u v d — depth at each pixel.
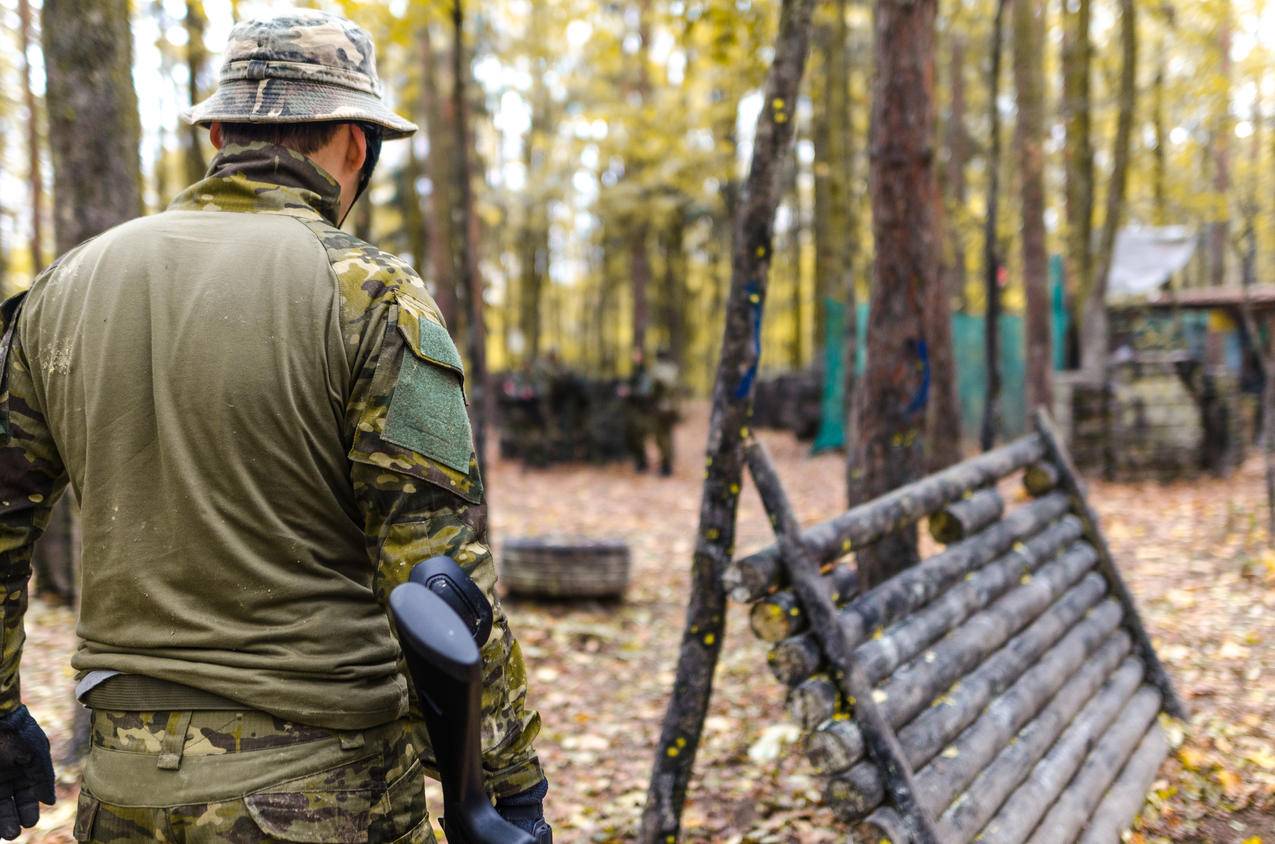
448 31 14.05
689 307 31.36
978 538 3.41
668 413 12.95
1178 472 10.56
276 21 1.36
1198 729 4.00
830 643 2.48
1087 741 3.30
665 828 2.95
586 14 8.49
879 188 3.78
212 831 1.16
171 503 1.21
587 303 33.59
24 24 9.72
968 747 2.72
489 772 1.28
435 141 15.09
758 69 4.54
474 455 1.27
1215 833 3.17
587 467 13.90
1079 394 10.73
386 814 1.28
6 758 1.39
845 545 2.72
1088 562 4.05
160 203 11.65
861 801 2.36
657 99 12.08
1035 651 3.30
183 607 1.21
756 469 2.57
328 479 1.24
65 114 3.81
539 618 6.00
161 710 1.20
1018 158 10.38
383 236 20.53
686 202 20.45
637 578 7.21
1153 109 13.03
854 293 8.30
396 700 1.29
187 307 1.23
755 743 3.98
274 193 1.32
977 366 14.41
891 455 3.79
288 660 1.20
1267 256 17.16
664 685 4.85
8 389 1.31
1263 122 12.50
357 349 1.23
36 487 1.34
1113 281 14.14
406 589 1.11
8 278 13.64
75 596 5.98
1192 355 12.34
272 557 1.22
